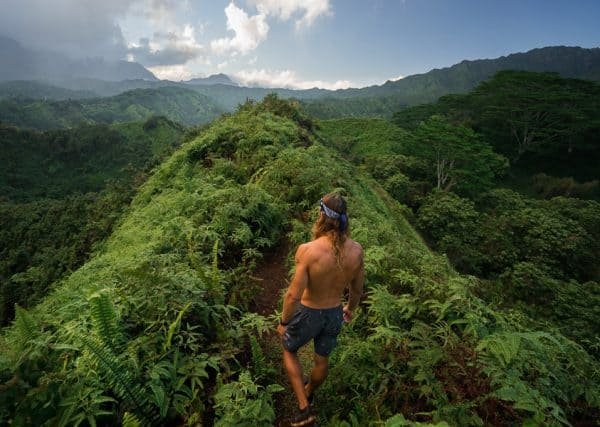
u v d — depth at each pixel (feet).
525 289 64.64
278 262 23.70
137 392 10.16
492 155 158.10
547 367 11.70
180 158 48.14
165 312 13.10
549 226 94.22
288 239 26.43
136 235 31.60
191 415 10.27
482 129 243.81
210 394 11.38
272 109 75.31
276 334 15.57
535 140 230.68
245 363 13.37
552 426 8.96
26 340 11.18
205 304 14.02
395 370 11.95
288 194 32.14
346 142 210.38
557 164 219.20
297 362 10.32
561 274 83.25
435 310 14.75
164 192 43.11
